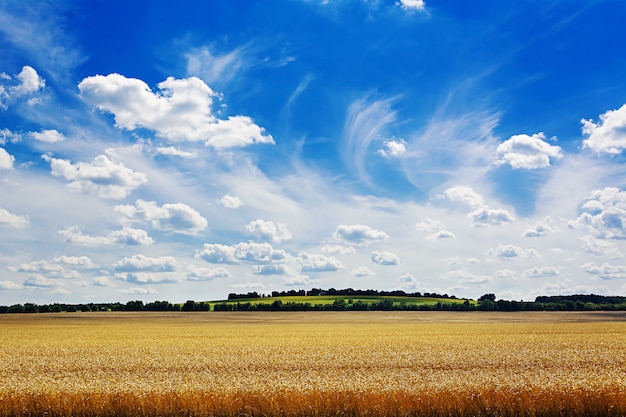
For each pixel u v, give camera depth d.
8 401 16.08
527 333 59.91
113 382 24.41
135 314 135.50
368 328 75.19
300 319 110.88
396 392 16.44
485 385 22.23
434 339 50.41
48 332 67.50
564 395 15.64
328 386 22.36
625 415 14.88
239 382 24.20
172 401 15.75
